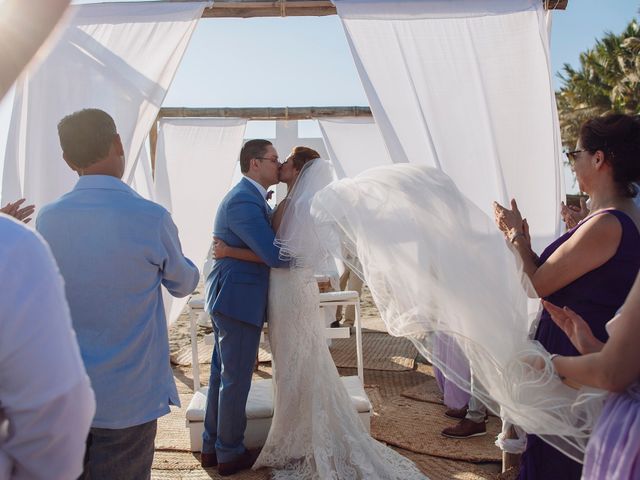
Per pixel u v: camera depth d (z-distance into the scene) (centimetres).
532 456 214
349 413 333
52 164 346
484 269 226
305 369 330
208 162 683
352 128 717
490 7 347
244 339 333
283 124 736
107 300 203
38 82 346
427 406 447
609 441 140
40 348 100
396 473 322
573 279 202
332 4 369
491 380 207
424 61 346
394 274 234
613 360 134
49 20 105
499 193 338
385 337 685
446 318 219
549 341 216
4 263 98
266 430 371
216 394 353
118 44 353
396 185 250
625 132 198
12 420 103
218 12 373
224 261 335
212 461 353
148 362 212
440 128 341
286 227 319
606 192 204
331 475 311
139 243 208
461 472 337
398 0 350
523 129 343
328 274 488
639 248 195
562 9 362
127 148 348
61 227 205
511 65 345
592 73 2258
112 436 203
